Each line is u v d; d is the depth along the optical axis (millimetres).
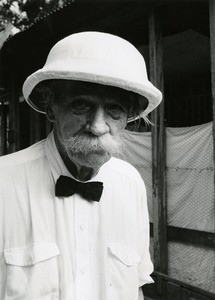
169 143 4324
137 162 4711
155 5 4168
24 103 7703
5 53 6656
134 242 1365
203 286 3996
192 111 6355
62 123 1109
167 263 4355
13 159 1239
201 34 4406
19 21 6707
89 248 1232
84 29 5113
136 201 1412
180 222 4254
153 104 1209
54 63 1071
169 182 4344
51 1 6559
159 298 4156
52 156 1249
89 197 1224
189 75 6965
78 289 1171
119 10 4613
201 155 4000
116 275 1280
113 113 1104
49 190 1215
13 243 1159
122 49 1085
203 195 3994
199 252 4043
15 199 1174
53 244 1167
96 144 1077
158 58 4223
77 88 1054
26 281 1132
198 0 3752
